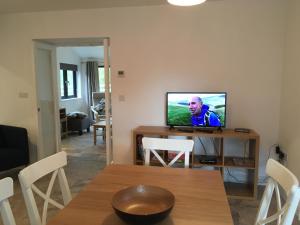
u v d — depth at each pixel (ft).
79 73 28.22
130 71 12.50
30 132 13.94
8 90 13.85
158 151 11.12
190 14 11.65
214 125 11.21
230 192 10.85
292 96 10.01
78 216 4.28
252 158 11.00
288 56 10.54
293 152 9.83
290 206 4.04
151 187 4.75
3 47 13.58
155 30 12.02
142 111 12.62
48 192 5.60
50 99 15.02
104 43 12.51
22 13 13.12
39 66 13.96
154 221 3.87
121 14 12.22
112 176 6.02
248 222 8.70
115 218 4.22
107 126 12.78
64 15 12.73
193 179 5.86
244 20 11.24
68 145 18.97
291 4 10.32
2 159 11.73
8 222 4.25
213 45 11.62
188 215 4.34
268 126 11.59
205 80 11.88
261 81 11.43
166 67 12.15
